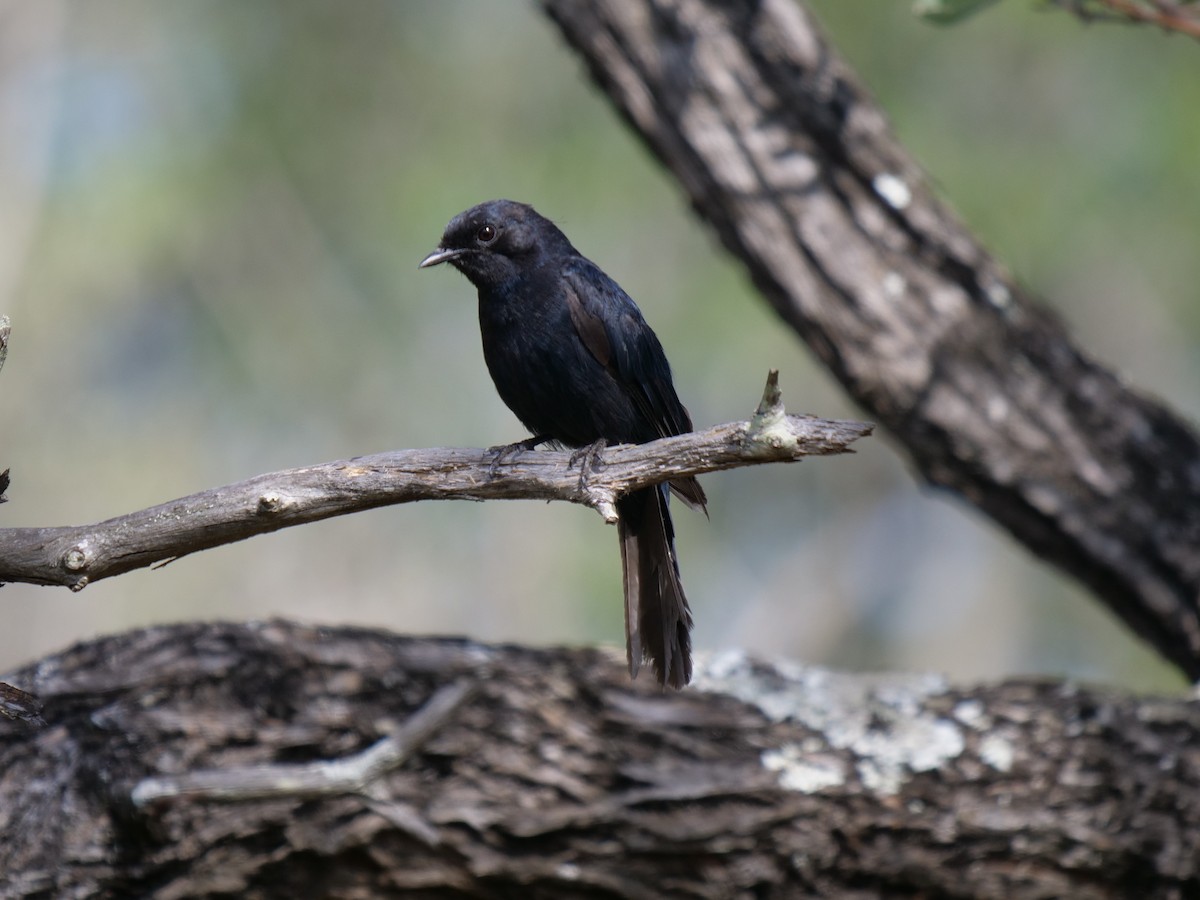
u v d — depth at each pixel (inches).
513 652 350.0
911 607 1274.6
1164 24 351.6
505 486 274.5
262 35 963.3
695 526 1173.1
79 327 1048.2
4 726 328.8
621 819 325.7
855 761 334.0
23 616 1182.3
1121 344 989.8
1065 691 351.6
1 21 997.8
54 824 318.7
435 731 308.2
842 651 1253.7
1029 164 844.6
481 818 323.3
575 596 1112.8
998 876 331.0
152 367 1077.8
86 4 1003.9
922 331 410.6
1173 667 425.1
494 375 413.4
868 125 419.8
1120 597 409.7
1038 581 1171.9
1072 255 890.7
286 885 322.0
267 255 1011.3
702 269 956.0
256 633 343.3
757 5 422.9
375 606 1195.9
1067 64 837.8
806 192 414.6
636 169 917.2
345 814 319.0
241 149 961.5
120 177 959.6
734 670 357.1
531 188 928.9
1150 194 832.3
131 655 339.6
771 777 330.3
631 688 343.0
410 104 964.0
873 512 1253.7
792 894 330.3
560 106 934.4
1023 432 406.3
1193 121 801.6
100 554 267.9
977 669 1207.6
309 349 1042.7
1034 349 412.5
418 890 324.8
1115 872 333.1
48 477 1074.1
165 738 324.2
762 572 1264.8
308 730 328.2
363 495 274.7
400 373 1060.5
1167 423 412.8
